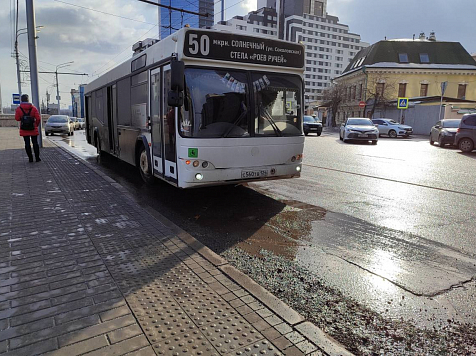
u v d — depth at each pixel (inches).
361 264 168.4
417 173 423.5
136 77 321.7
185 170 231.5
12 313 116.6
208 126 233.9
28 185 309.1
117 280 140.0
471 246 192.2
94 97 517.0
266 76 256.2
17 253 164.4
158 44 268.4
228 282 140.3
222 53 237.9
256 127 250.4
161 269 150.4
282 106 264.1
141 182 355.3
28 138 438.3
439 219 240.1
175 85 218.7
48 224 205.6
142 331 108.2
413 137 1254.9
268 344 103.9
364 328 118.3
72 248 171.2
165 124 258.8
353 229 218.7
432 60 1961.1
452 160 545.3
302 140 273.1
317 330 111.7
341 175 407.8
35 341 102.8
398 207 269.7
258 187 337.7
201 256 164.7
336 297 137.9
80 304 122.4
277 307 123.3
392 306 132.3
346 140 920.3
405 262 171.5
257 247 188.1
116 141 404.2
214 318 115.9
